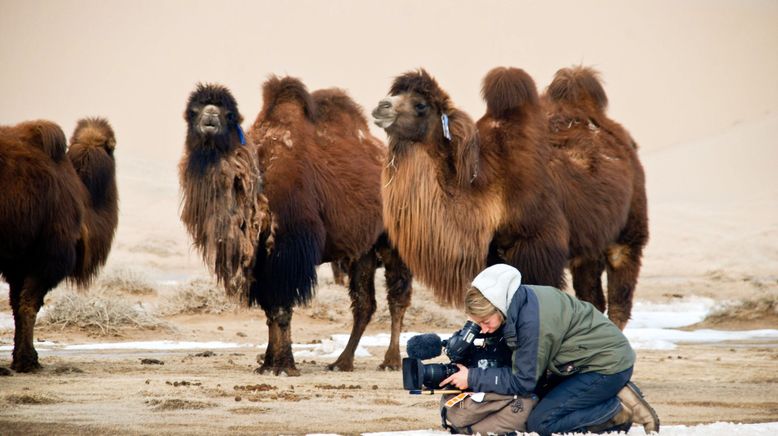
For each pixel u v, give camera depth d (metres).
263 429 27.47
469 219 38.50
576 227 42.28
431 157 38.75
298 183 43.50
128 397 34.44
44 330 65.94
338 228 46.59
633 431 25.36
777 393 37.72
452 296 38.88
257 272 43.09
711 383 41.38
